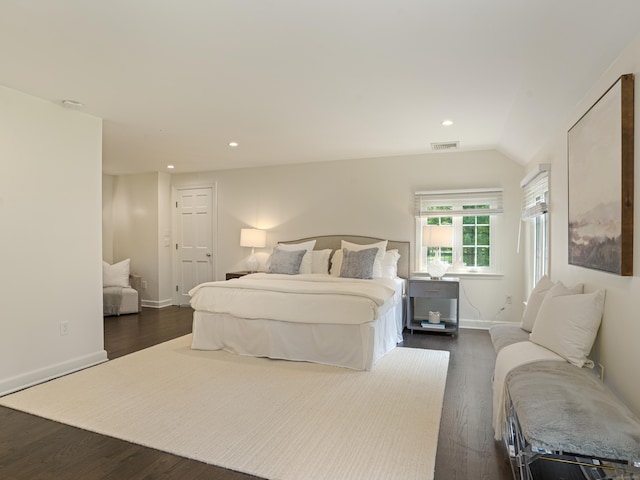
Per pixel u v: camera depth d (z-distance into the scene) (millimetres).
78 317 3430
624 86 1813
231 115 3502
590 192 2293
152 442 2176
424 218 5188
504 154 4773
